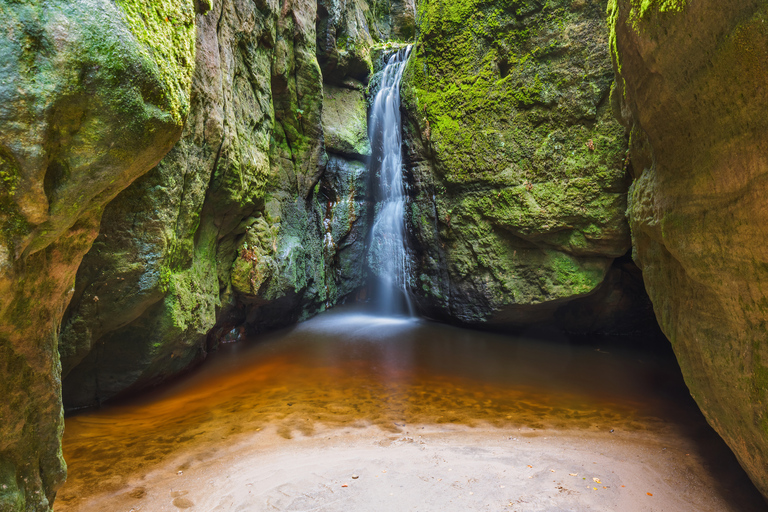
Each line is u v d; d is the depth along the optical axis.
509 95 9.10
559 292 9.06
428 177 10.71
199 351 8.01
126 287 5.25
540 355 9.16
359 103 13.31
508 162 9.14
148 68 2.38
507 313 10.01
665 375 8.00
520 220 8.98
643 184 5.17
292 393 6.92
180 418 5.84
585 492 4.03
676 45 3.14
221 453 4.83
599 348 9.67
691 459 4.75
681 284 4.35
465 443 5.18
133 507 3.76
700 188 3.39
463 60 9.76
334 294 13.15
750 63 2.53
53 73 2.03
